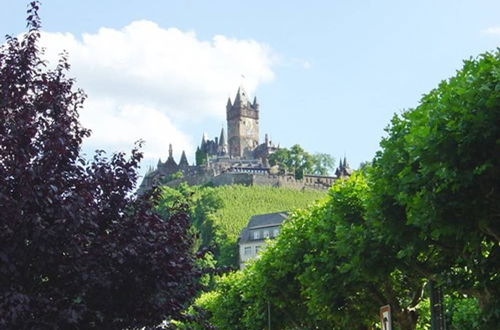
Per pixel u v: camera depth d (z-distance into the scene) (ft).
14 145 63.82
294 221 161.79
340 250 109.91
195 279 74.95
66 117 70.85
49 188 61.26
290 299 176.55
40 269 63.41
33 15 71.00
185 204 77.71
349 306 134.92
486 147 70.03
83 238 64.44
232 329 227.81
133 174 72.33
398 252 92.79
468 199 72.90
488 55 74.38
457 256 86.17
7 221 60.49
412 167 84.28
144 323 69.46
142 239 67.67
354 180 121.49
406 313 122.11
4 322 56.85
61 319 61.11
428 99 84.12
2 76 68.49
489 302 77.77
